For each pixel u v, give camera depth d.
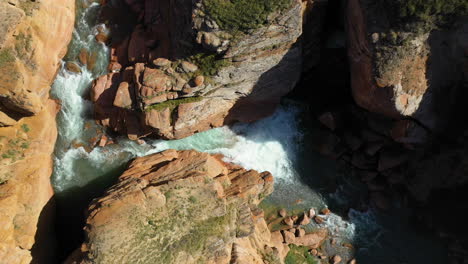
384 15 18.83
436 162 23.39
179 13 20.98
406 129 22.55
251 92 23.23
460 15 18.16
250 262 18.59
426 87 20.62
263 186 22.77
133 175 20.86
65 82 23.06
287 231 23.69
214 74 21.34
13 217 18.47
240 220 19.88
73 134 22.95
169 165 21.17
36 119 20.55
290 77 23.45
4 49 18.45
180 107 21.97
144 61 22.67
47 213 20.88
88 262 16.47
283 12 19.53
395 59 19.39
